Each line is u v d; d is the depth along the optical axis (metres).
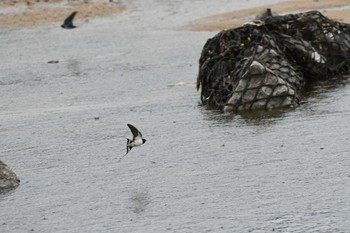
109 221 27.38
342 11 65.38
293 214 26.75
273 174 30.42
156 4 86.56
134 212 27.95
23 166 33.84
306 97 40.97
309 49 43.72
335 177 29.59
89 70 55.38
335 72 45.19
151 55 58.69
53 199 29.77
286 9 71.12
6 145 37.16
